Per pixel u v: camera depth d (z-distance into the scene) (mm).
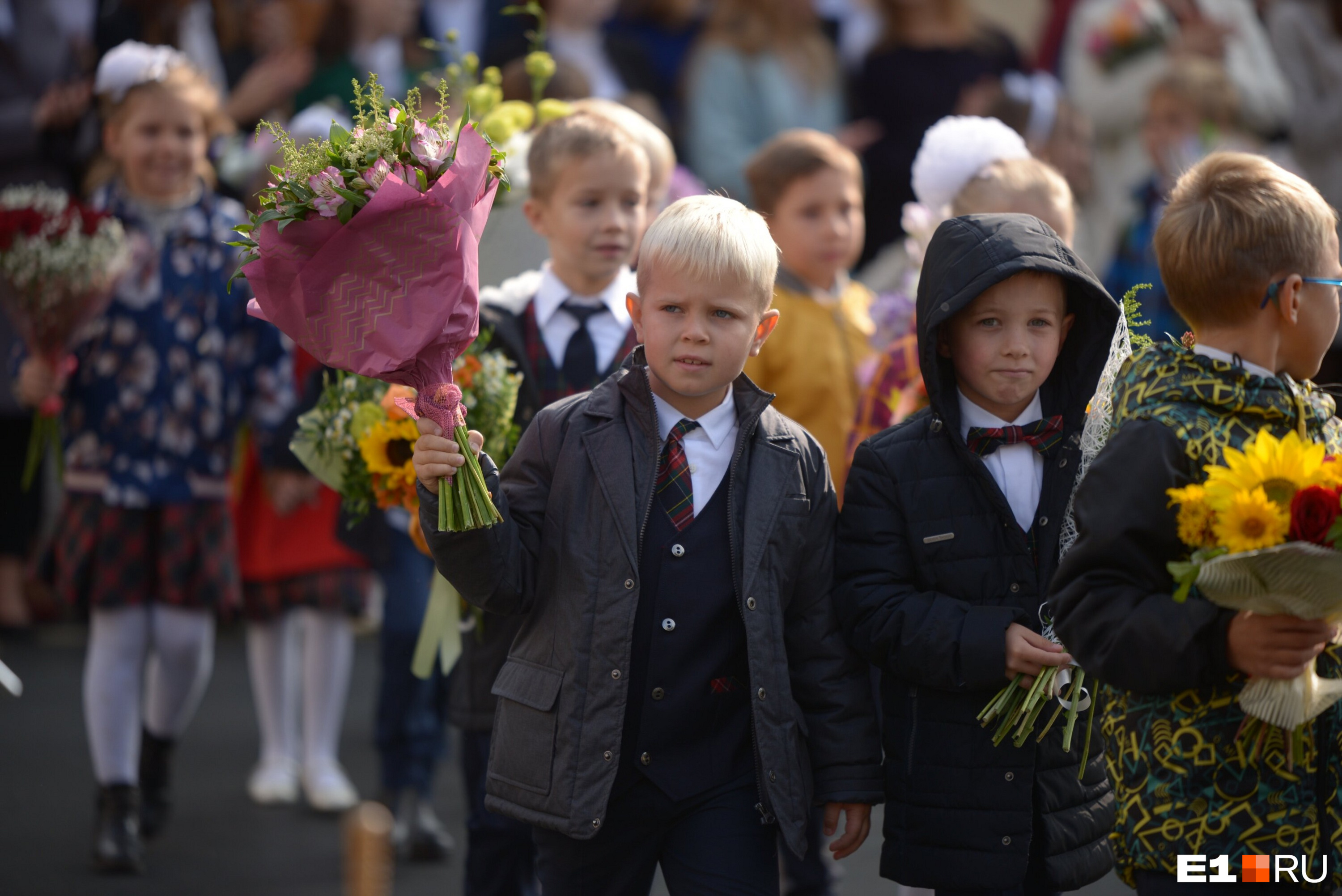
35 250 9867
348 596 11172
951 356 6637
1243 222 5391
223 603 10422
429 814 10258
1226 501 4824
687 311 6090
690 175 15055
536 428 6426
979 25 16484
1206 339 5590
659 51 16656
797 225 10070
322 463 8180
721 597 6203
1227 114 14961
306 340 5812
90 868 9914
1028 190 8344
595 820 5938
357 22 15844
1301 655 4938
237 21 15914
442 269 5719
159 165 10508
